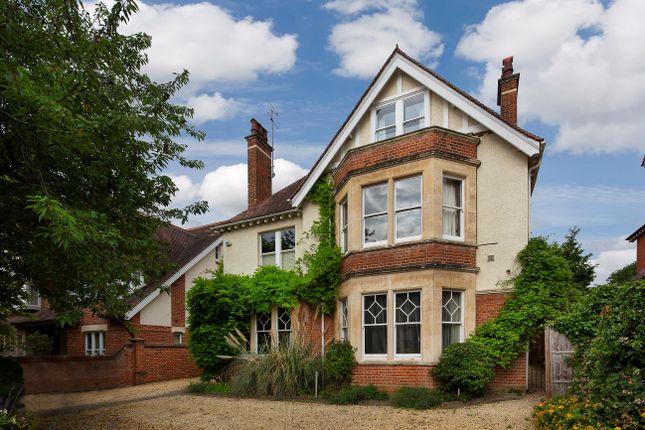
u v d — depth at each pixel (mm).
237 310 17688
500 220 13836
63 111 6312
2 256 8867
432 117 15164
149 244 9531
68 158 7914
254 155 21672
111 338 21906
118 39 8820
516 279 13219
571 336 11258
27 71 5871
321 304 16312
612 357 7242
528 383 13109
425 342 12953
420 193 13961
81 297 9172
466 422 9359
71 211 6730
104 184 8734
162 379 20609
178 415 11680
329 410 11398
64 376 17484
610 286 11242
